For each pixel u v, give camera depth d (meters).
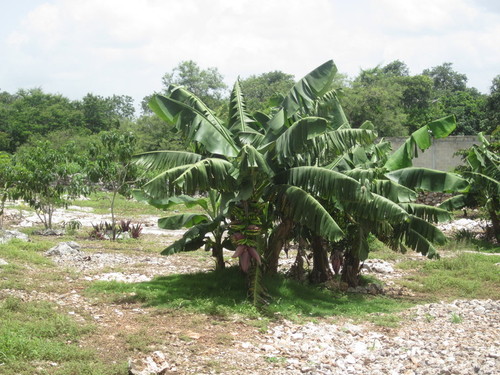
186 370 6.77
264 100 59.19
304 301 11.09
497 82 55.94
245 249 10.38
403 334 9.29
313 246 13.16
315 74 10.77
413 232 12.49
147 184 9.52
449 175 11.54
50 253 14.74
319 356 7.71
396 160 12.18
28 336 7.24
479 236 22.77
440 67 89.88
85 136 57.47
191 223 12.41
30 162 20.30
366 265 16.06
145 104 80.94
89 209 30.48
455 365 7.29
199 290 10.84
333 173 9.86
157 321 8.86
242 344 8.00
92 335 7.81
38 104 75.50
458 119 62.56
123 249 17.17
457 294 13.27
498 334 9.25
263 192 10.70
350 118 50.03
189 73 67.75
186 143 11.16
